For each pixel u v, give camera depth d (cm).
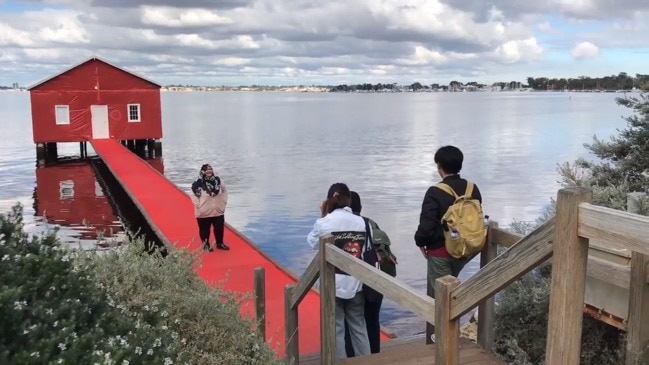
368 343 457
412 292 293
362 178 3291
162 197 1758
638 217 186
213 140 6316
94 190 2978
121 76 3741
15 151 5309
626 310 322
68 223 2128
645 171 570
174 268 319
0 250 205
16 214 238
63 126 3672
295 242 1734
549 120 10575
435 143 5775
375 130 8006
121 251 316
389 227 1956
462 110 17962
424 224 416
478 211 408
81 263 275
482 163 4028
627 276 316
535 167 3772
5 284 186
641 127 622
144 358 207
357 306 457
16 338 172
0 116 15488
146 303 279
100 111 3719
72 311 198
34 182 3291
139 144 4394
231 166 3934
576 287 212
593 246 342
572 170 630
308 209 2306
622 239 192
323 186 2975
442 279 272
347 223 449
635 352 308
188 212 1507
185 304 290
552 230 219
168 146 5559
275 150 5134
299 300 443
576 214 208
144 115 3809
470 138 6412
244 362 291
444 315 271
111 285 283
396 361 385
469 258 417
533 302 410
